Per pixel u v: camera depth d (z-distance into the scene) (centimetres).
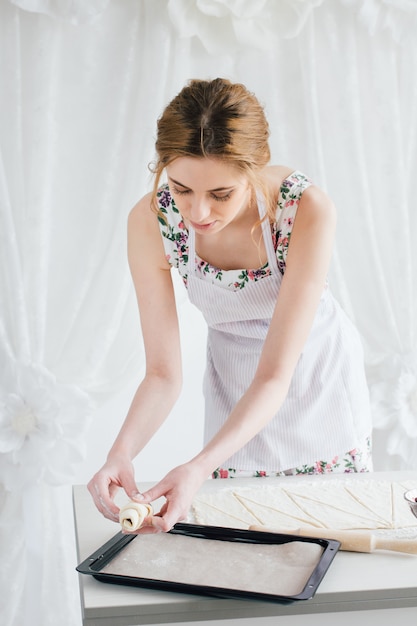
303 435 201
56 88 269
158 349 190
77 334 277
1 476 266
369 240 301
